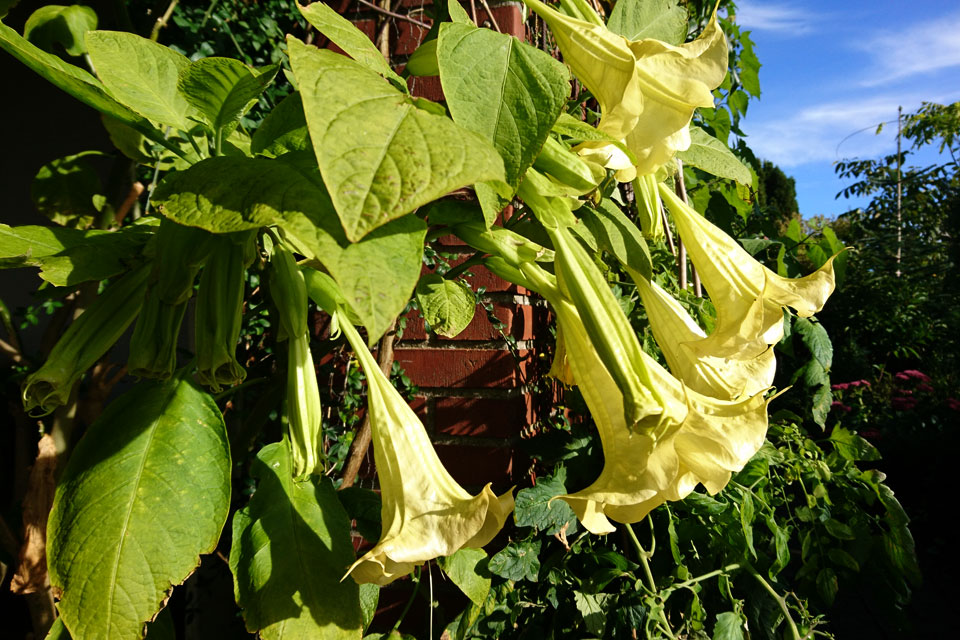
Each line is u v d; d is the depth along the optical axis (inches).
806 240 98.9
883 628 124.4
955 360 278.4
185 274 28.5
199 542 30.6
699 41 30.2
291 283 33.3
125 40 32.5
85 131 115.9
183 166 46.8
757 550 77.4
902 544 76.4
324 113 19.1
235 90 30.4
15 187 117.0
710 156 41.5
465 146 19.4
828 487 88.3
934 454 198.5
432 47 32.7
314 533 35.6
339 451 70.2
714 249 37.2
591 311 29.5
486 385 70.0
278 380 41.2
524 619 67.4
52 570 29.3
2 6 45.3
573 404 73.8
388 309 19.0
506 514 31.1
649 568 68.6
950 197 353.1
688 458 31.9
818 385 92.8
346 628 33.5
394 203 17.5
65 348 30.7
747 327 33.7
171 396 33.9
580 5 32.1
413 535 30.5
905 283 311.9
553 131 31.0
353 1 75.2
